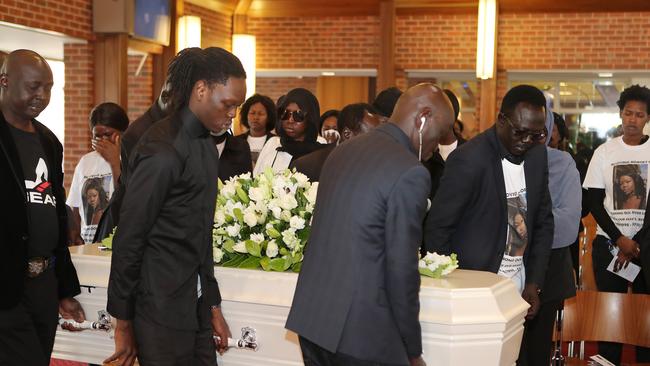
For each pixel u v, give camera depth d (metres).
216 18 11.38
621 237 4.57
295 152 4.58
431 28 11.46
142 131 3.72
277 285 2.88
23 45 9.06
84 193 4.87
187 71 2.54
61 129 10.18
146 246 2.52
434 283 2.70
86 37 8.70
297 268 2.96
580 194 3.67
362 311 2.21
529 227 3.31
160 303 2.52
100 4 8.74
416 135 2.39
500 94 11.35
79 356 3.21
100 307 3.12
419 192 2.19
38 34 8.27
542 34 11.09
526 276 3.36
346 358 2.23
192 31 10.06
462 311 2.55
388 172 2.21
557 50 11.05
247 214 3.00
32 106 2.79
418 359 2.25
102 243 3.38
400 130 2.39
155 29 9.59
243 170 4.75
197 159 2.55
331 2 11.66
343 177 2.32
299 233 3.00
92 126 4.71
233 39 11.46
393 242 2.17
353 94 13.35
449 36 11.41
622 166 4.68
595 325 3.51
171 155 2.45
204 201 2.60
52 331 2.94
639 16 10.77
